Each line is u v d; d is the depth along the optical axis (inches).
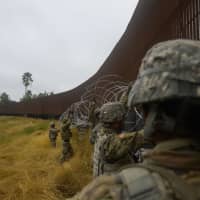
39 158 654.5
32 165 551.8
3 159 661.9
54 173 408.8
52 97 1685.5
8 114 2348.7
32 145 872.3
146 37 469.1
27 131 1334.9
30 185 372.2
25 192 359.3
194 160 47.2
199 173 46.6
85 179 406.6
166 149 48.7
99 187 46.3
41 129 1349.7
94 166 143.6
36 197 356.8
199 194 44.8
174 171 46.9
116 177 46.5
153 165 47.7
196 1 274.4
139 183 44.8
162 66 49.6
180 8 316.5
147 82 50.2
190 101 48.6
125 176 46.0
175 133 49.6
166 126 49.4
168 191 43.9
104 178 47.1
